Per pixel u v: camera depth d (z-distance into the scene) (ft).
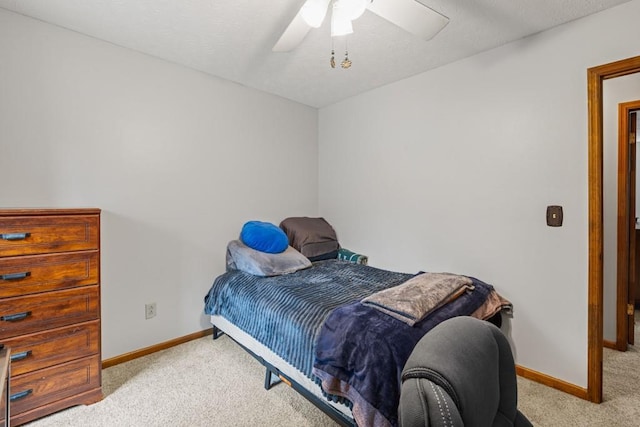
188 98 8.50
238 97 9.58
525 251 6.91
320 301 6.08
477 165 7.63
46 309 5.50
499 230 7.29
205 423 5.50
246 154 9.84
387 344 4.37
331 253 10.66
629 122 8.54
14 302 5.20
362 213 10.42
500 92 7.22
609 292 8.60
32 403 5.37
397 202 9.39
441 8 5.78
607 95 8.74
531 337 6.86
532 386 6.62
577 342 6.27
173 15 6.13
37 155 6.37
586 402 6.09
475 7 5.75
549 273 6.59
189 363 7.48
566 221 6.36
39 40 6.34
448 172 8.17
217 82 9.09
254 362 7.56
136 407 5.89
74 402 5.78
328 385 4.59
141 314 7.82
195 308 8.80
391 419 3.98
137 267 7.74
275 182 10.64
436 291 5.80
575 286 6.28
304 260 9.11
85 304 5.92
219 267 9.28
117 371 7.11
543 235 6.66
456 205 8.04
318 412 5.80
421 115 8.73
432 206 8.54
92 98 7.00
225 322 7.94
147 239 7.89
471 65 7.68
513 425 2.91
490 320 6.84
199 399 6.15
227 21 6.33
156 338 8.09
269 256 8.54
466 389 2.12
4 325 5.12
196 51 7.59
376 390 4.14
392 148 9.48
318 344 5.08
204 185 8.91
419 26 5.02
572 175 6.27
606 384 6.70
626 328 8.45
